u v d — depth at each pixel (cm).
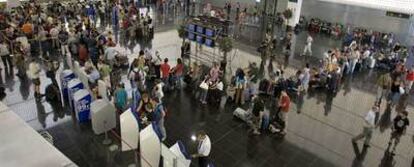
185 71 1338
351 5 2142
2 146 266
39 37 1435
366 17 2105
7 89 1108
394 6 1986
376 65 1596
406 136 988
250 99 1120
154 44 1700
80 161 777
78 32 1462
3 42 1349
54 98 1036
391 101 1173
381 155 881
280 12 2327
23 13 1783
